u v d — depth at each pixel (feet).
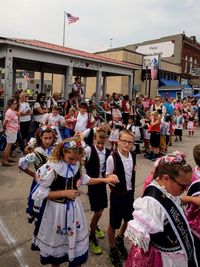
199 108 64.28
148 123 32.24
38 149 10.69
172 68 104.37
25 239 12.82
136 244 6.02
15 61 43.75
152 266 6.30
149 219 6.07
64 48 45.83
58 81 88.94
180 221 6.28
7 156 23.89
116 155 11.28
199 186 8.31
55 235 8.57
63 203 8.63
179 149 36.35
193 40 121.80
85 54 45.42
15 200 16.97
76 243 8.83
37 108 30.50
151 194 6.38
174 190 6.42
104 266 11.24
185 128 58.34
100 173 12.37
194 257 6.64
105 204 12.17
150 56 85.05
